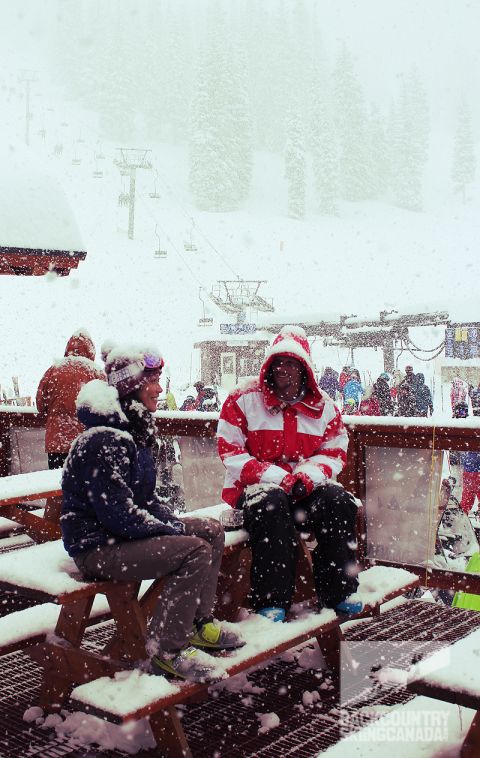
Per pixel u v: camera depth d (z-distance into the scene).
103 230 81.19
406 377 18.59
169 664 2.58
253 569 3.21
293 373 3.54
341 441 3.66
